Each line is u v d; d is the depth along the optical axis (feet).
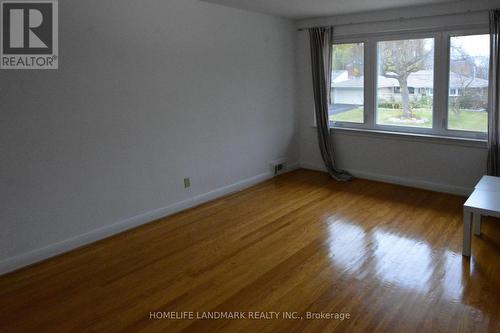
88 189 11.30
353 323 7.53
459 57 14.51
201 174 14.74
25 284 9.23
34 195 10.16
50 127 10.28
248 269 9.73
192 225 12.69
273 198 15.28
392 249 10.64
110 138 11.66
